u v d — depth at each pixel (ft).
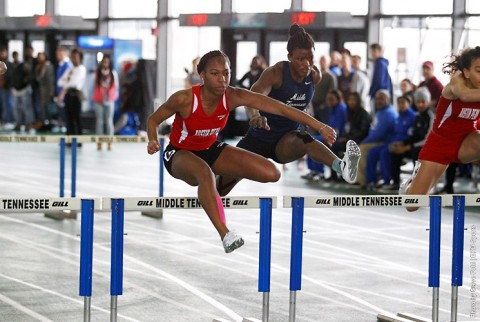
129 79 92.73
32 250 37.45
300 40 27.12
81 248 22.43
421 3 83.05
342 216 48.29
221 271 34.01
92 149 86.02
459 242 25.26
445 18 81.56
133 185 58.95
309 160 63.16
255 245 39.45
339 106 61.46
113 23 105.60
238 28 92.79
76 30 106.73
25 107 101.45
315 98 66.44
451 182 53.42
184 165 24.80
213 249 38.42
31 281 31.73
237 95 24.84
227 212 49.06
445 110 28.68
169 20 101.60
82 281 22.52
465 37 70.38
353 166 25.88
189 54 100.68
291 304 23.94
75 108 85.15
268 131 28.53
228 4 97.19
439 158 29.53
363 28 85.71
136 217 46.98
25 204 21.74
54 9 110.32
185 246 38.99
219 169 25.72
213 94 24.41
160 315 27.63
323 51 87.40
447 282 32.94
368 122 59.47
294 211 23.70
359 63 66.95
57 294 29.91
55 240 39.78
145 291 30.66
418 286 32.17
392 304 29.55
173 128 25.58
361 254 37.88
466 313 28.53
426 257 37.47
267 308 23.82
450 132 29.14
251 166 25.52
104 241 39.60
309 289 31.42
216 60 24.21
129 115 94.94
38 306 28.32
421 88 55.72
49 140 43.86
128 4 104.47
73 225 44.01
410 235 42.68
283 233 42.75
